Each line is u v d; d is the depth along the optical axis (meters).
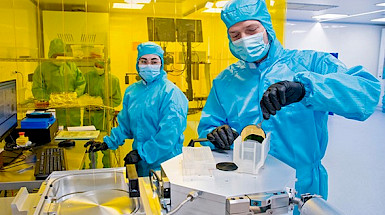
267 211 0.54
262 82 1.01
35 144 1.80
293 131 0.98
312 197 0.56
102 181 0.82
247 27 0.94
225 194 0.53
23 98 2.74
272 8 2.48
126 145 2.32
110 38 3.05
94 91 2.86
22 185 1.23
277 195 0.54
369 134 5.12
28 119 1.86
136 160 1.54
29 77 2.84
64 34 3.00
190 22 3.01
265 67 1.03
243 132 0.69
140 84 1.78
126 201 0.67
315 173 1.01
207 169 0.64
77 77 2.85
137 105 1.66
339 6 4.77
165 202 0.60
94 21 3.03
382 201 2.62
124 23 3.07
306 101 0.81
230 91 1.07
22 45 2.96
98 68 2.86
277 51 1.03
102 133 2.26
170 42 3.00
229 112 1.06
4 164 1.46
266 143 0.67
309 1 4.39
